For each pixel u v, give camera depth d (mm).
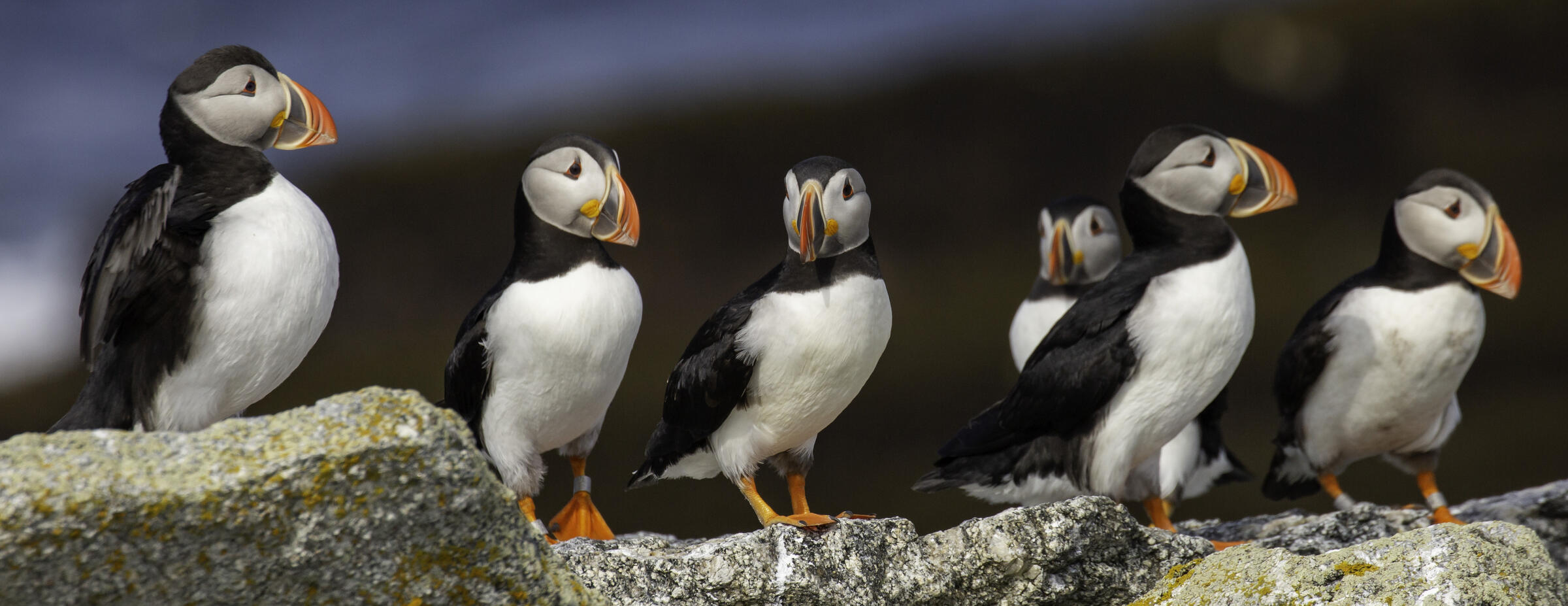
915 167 26547
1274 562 7719
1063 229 12578
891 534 8023
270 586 5523
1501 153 25266
